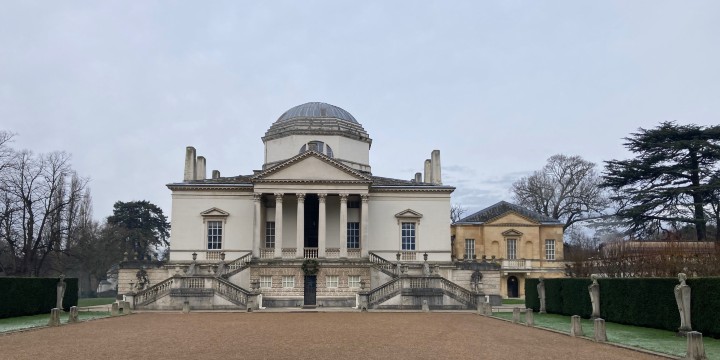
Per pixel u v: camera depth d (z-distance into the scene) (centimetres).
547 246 8200
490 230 8100
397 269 5925
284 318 4219
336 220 6712
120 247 11106
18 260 7394
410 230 6719
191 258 6475
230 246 6500
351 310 5250
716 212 7138
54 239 7662
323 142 7119
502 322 3944
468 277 6494
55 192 7994
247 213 6569
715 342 2680
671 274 4916
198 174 7138
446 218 6731
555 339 2855
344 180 6306
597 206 9562
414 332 3161
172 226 6512
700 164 7138
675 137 7250
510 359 2152
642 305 3444
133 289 6425
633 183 7562
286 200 6712
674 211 7106
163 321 3919
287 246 6644
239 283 5909
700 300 2922
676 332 3117
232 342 2650
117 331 3188
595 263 6825
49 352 2311
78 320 3894
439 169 7269
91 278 12231
